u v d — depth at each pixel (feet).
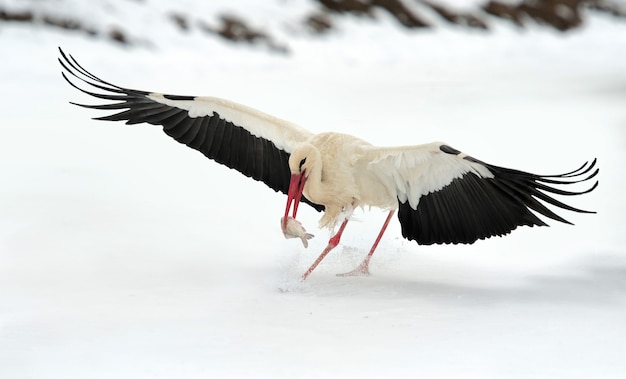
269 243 39.65
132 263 35.73
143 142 61.11
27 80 91.35
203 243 39.04
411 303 30.83
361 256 38.06
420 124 74.18
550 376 23.45
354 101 87.86
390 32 147.64
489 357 25.02
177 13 125.08
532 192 30.71
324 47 134.21
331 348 25.88
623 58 143.13
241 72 110.52
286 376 23.53
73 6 113.91
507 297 31.60
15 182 48.62
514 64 133.59
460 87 103.35
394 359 24.91
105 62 105.29
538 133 70.95
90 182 49.32
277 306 30.45
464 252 39.14
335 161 33.58
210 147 36.11
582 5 185.88
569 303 30.76
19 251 36.76
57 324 28.07
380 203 34.37
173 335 27.07
